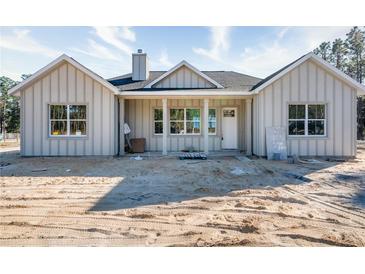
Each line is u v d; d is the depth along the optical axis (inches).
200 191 204.8
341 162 371.2
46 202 177.3
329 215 150.5
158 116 531.5
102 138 422.0
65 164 351.6
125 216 149.1
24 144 420.5
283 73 398.9
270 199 182.9
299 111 414.0
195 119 528.4
